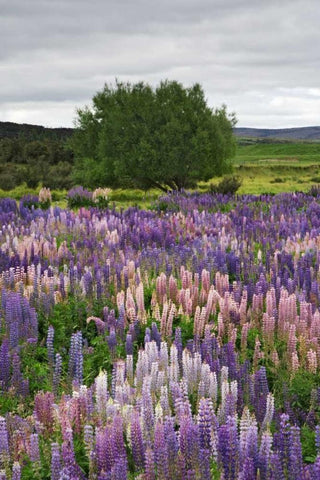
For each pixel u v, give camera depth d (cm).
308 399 773
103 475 539
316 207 2338
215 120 4628
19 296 1022
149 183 4719
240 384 777
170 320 995
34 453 589
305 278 1224
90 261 1365
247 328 951
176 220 1980
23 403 761
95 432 621
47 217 2069
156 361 785
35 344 949
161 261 1373
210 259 1370
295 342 905
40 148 12469
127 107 4534
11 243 1556
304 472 539
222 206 2575
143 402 655
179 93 4641
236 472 555
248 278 1288
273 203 2667
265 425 683
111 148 4600
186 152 4428
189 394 766
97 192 2980
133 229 1784
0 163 10869
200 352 879
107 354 930
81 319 1081
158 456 551
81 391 686
